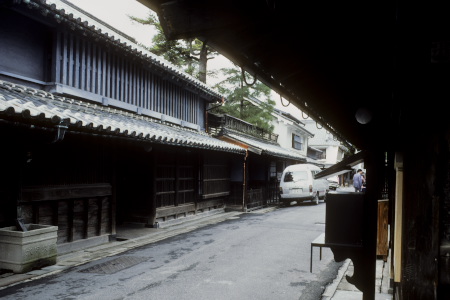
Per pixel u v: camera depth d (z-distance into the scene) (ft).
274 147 87.25
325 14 7.01
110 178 33.47
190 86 52.08
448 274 7.02
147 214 42.22
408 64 6.88
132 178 43.01
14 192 24.00
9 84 26.66
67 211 29.04
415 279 7.21
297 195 72.02
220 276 23.26
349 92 11.66
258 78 9.51
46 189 26.45
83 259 27.09
